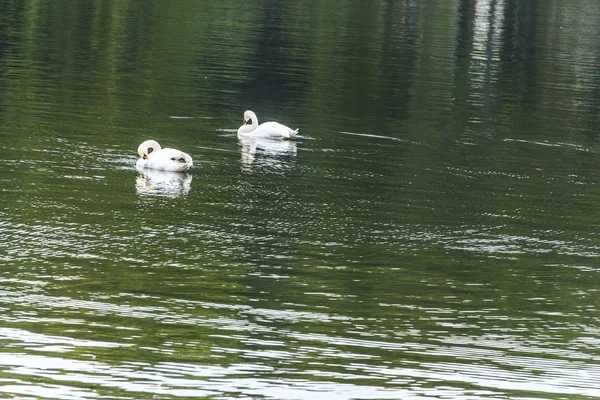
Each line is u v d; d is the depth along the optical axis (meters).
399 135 29.34
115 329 15.17
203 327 15.42
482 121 32.25
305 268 18.02
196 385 13.71
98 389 13.44
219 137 27.66
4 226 18.98
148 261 17.86
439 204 22.38
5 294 16.06
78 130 26.89
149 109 30.52
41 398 13.12
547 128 31.92
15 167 22.80
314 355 14.77
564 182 25.09
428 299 17.02
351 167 25.14
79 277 16.97
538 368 14.76
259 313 16.06
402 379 14.20
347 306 16.53
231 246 18.86
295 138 28.12
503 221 21.42
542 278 18.25
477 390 13.99
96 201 20.88
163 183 22.52
